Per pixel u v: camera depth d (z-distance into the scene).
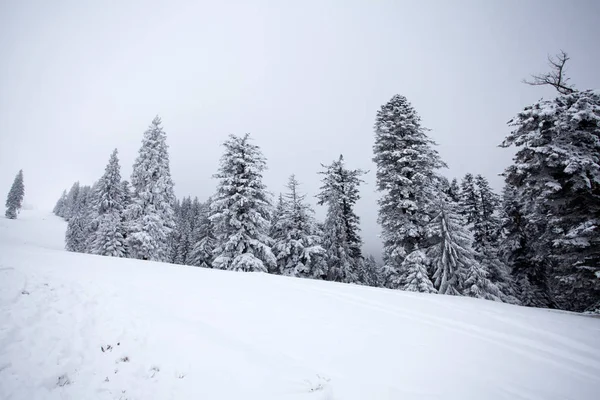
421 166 19.86
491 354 6.36
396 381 5.20
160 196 27.31
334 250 24.45
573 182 12.81
